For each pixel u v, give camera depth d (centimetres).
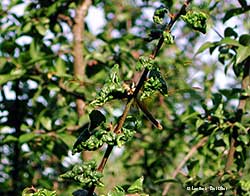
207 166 400
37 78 425
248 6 331
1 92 461
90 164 200
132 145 536
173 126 500
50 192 204
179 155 521
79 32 449
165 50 550
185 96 534
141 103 204
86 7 451
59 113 421
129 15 586
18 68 422
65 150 435
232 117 335
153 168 505
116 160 575
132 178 518
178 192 489
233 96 405
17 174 468
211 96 354
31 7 459
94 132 205
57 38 471
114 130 203
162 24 217
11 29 448
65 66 432
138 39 477
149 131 509
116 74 203
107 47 458
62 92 443
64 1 439
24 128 428
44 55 438
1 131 461
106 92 201
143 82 203
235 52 337
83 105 438
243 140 326
